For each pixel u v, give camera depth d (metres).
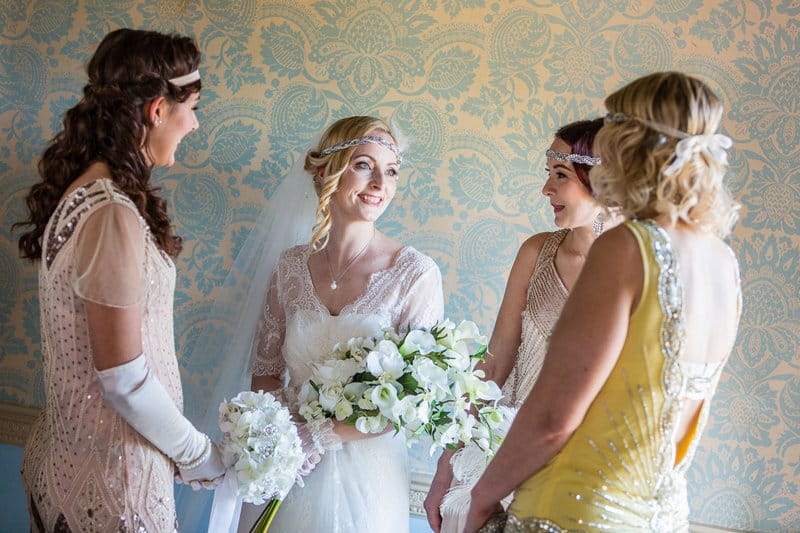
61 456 1.78
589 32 2.66
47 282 1.74
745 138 2.60
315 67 2.81
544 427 1.52
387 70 2.77
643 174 1.49
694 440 1.59
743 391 2.63
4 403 3.01
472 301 2.78
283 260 2.52
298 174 2.54
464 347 2.16
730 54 2.59
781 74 2.57
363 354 2.17
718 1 2.59
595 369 1.48
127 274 1.67
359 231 2.43
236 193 2.88
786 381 2.61
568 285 2.26
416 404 2.04
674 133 1.46
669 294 1.45
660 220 1.50
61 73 2.93
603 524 1.50
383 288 2.36
